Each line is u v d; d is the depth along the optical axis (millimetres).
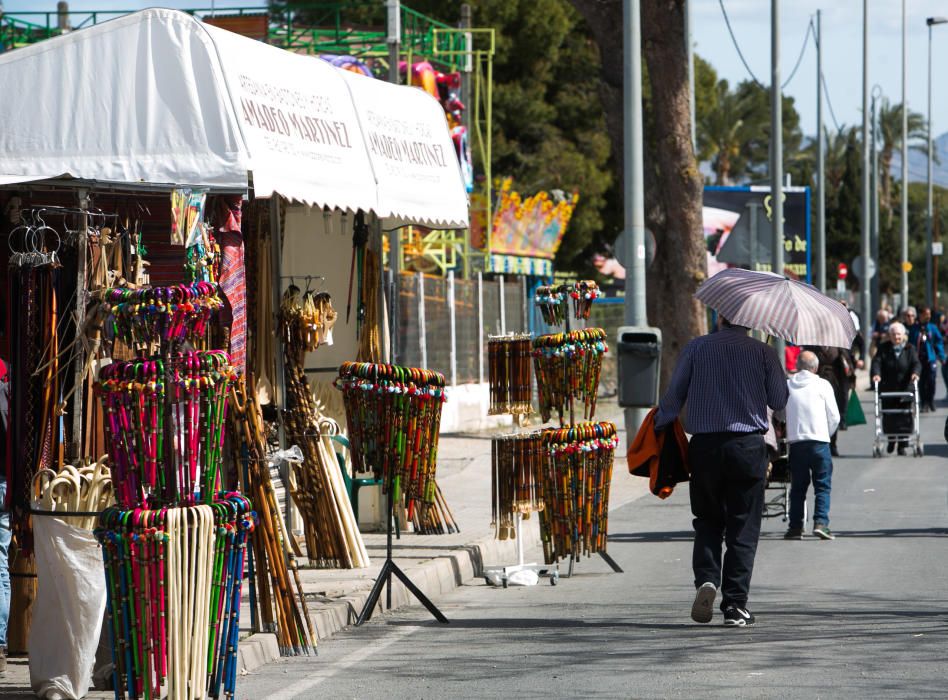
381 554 27297
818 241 101375
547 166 102750
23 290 17703
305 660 19625
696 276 52219
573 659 19078
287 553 20016
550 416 26938
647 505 38125
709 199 93625
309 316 25812
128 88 21734
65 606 16703
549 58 106188
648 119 99750
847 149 195875
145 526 15125
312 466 25812
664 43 51219
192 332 15820
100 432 18328
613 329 78688
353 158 25750
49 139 21688
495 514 26609
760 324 20875
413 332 54562
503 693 17172
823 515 30750
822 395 30828
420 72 65938
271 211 26125
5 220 20797
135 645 15328
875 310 137750
